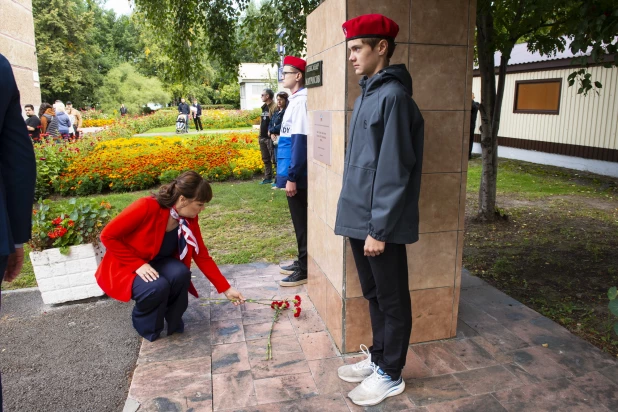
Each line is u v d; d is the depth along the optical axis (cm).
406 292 230
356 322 285
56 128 1117
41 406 254
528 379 261
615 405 238
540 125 1163
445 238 288
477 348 294
